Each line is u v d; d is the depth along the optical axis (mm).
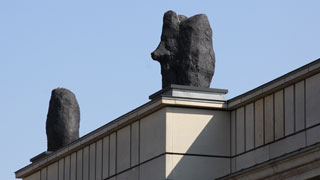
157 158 63344
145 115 64812
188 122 63438
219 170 63438
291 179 54938
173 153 62812
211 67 65625
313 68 56344
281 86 59000
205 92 63750
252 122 61844
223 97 64000
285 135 58656
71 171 72688
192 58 65250
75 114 78562
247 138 62219
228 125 64125
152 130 64188
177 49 66000
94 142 70125
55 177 75000
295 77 57688
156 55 66250
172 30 66312
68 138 77875
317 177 53438
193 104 63281
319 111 56219
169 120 63031
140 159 64875
